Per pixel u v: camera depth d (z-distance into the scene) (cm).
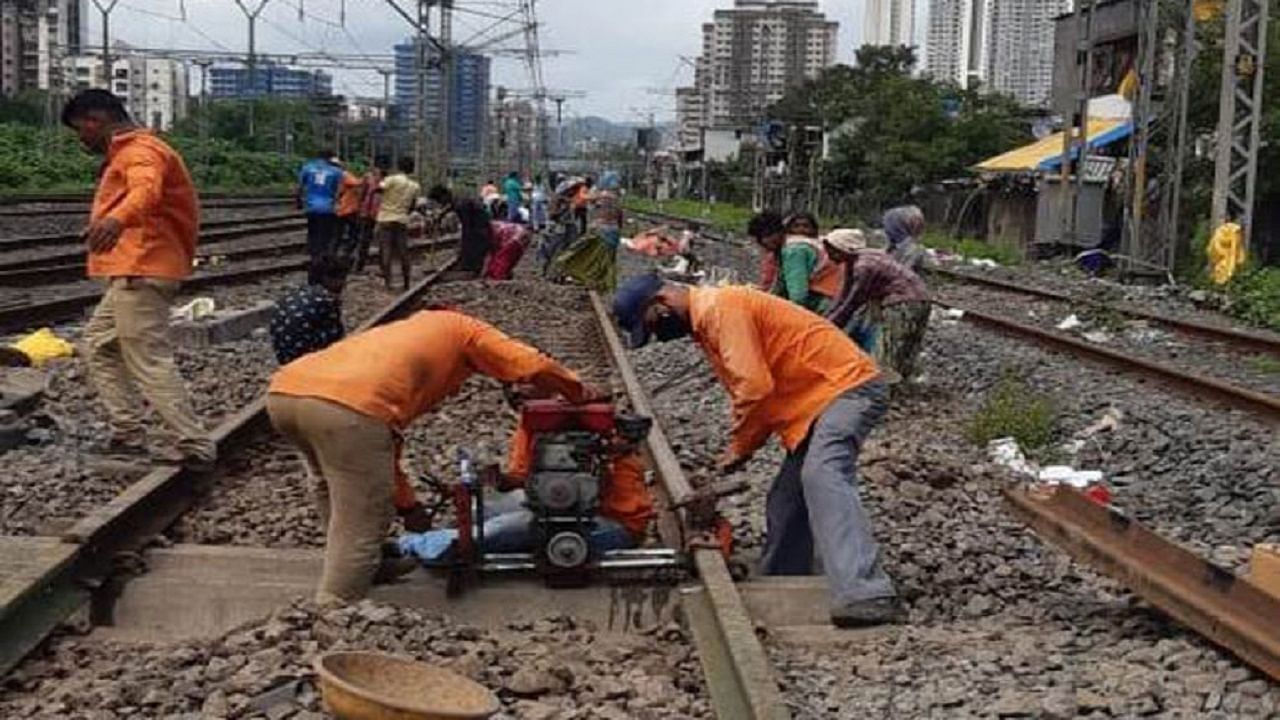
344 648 573
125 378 940
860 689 565
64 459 934
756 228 1079
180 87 13112
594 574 690
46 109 8069
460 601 681
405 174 2348
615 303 691
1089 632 643
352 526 648
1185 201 3891
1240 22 3019
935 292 2923
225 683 539
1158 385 1535
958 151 6988
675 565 695
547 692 555
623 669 598
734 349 668
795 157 6925
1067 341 1845
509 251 2758
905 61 10244
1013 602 706
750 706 504
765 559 743
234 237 3788
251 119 9781
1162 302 2841
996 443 1124
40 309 1658
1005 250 4594
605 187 2544
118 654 609
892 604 662
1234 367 1788
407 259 2356
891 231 1302
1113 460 1100
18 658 579
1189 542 849
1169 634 633
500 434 1137
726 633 570
